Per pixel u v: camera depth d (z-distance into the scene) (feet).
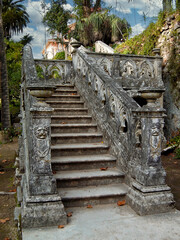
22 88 20.08
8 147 37.45
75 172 14.42
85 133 18.76
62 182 13.42
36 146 11.04
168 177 19.44
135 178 12.81
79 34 50.75
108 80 17.56
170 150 26.94
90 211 11.95
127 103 14.14
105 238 9.60
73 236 9.71
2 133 40.83
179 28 28.66
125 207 12.39
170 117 29.96
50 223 10.51
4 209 15.47
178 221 10.98
